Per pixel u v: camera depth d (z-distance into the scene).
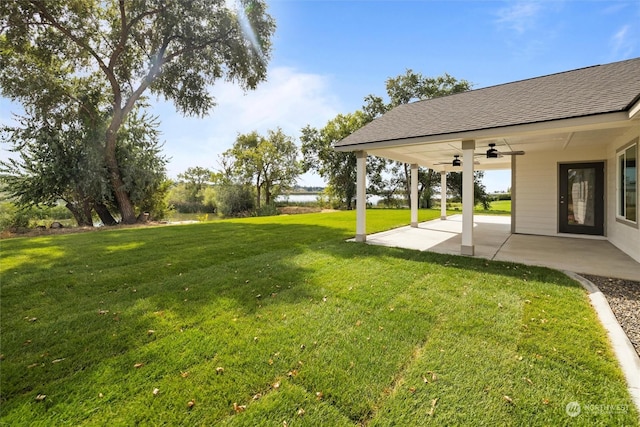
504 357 2.64
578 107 5.27
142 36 14.27
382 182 31.02
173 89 15.59
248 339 2.99
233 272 5.28
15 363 2.59
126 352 2.76
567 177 9.19
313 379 2.38
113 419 1.97
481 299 3.96
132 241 8.45
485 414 2.01
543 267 5.50
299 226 12.11
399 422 1.95
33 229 13.41
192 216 27.86
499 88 8.72
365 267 5.57
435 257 6.34
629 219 6.36
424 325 3.26
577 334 3.00
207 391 2.24
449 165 13.41
